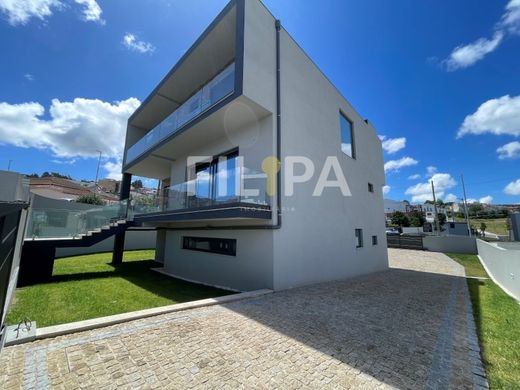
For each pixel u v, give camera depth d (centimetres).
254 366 266
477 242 1916
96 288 713
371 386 234
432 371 265
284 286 655
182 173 1065
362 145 1277
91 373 244
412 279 924
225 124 774
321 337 350
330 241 877
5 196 538
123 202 1088
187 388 225
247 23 656
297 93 808
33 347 294
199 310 454
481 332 385
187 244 976
